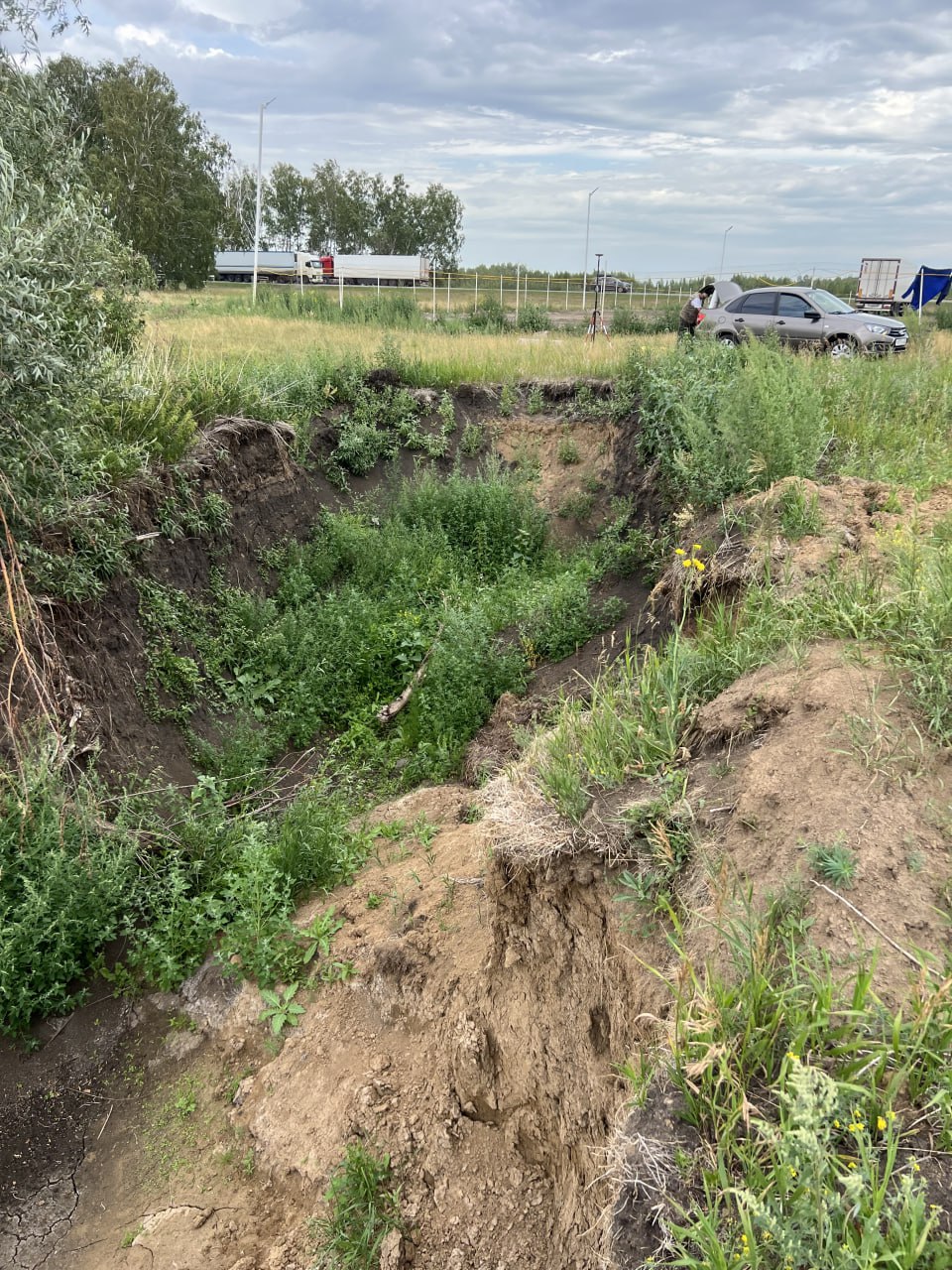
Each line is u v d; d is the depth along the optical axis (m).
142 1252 3.58
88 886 4.68
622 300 42.16
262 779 6.68
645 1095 2.26
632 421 10.89
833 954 2.39
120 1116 4.22
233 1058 4.43
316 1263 3.39
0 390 4.57
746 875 2.80
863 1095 1.97
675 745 3.63
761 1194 1.81
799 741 3.25
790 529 5.76
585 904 3.26
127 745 5.89
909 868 2.62
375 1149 3.68
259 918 4.78
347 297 35.22
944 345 14.47
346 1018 4.38
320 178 73.19
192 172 44.12
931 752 3.05
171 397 8.39
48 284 4.96
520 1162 3.51
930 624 3.63
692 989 2.40
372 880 5.39
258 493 9.36
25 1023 4.43
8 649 5.14
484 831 3.59
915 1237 1.65
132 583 6.64
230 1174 3.92
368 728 7.62
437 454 12.34
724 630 4.54
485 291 45.38
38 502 5.27
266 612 8.30
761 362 8.45
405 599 9.41
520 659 7.96
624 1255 1.95
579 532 11.23
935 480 6.67
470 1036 3.73
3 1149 4.04
